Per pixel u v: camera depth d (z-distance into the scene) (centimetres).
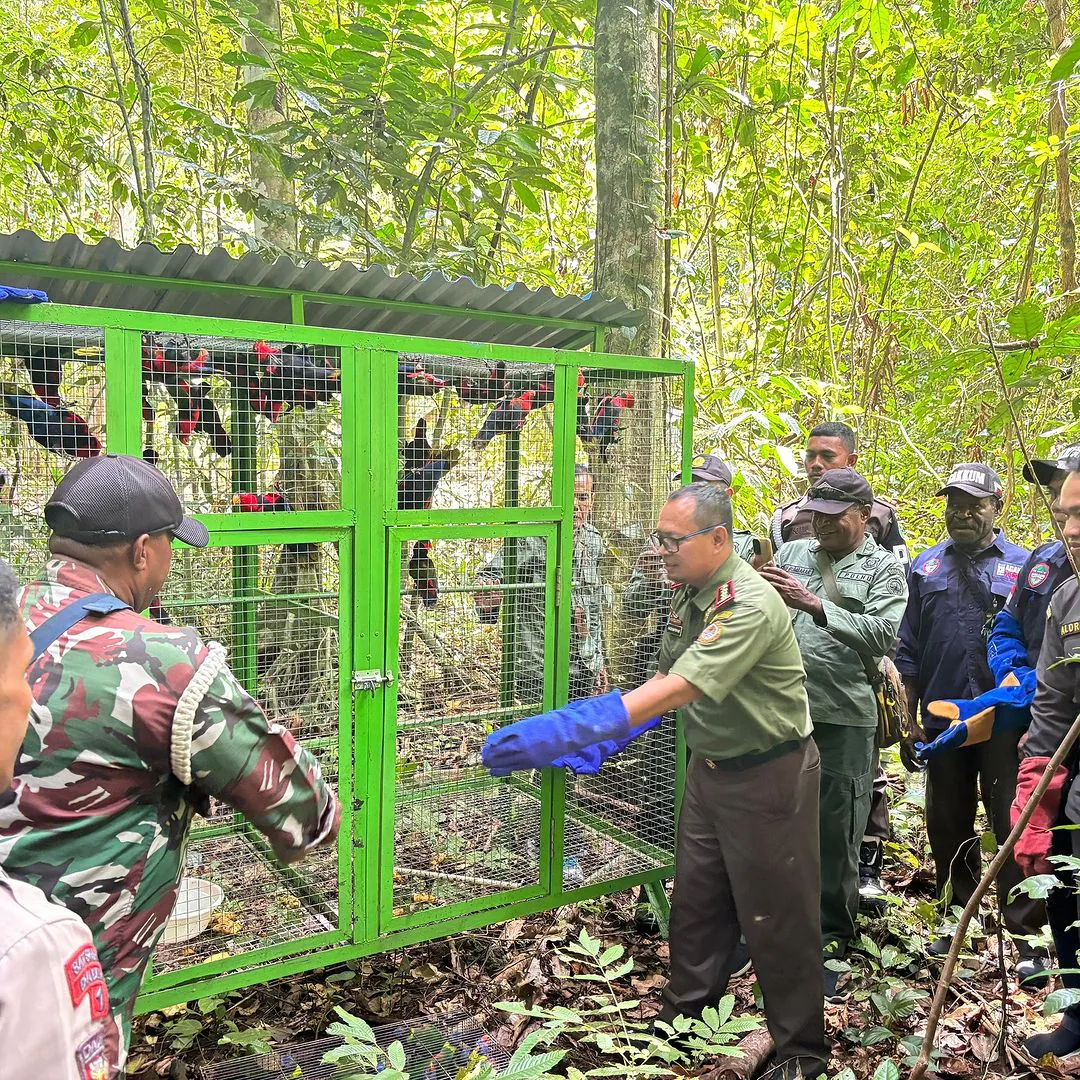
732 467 423
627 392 306
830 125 503
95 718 134
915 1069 161
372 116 398
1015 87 516
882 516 362
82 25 452
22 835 132
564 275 582
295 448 294
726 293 672
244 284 261
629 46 349
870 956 292
